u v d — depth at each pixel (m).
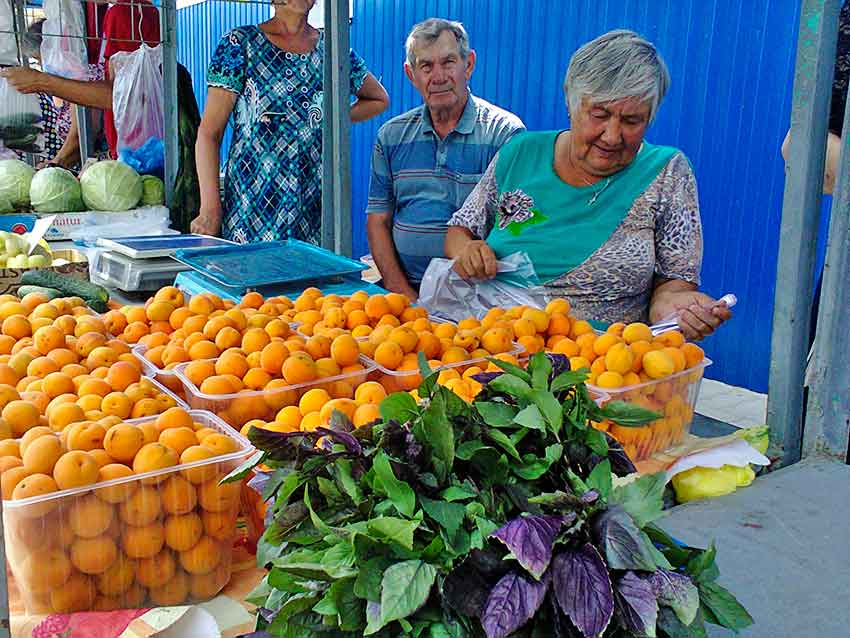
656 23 4.29
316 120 3.54
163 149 4.12
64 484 1.01
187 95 4.16
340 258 2.62
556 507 0.83
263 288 2.37
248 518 1.23
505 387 0.94
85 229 3.49
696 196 2.47
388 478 0.82
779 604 1.25
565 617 0.77
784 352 1.72
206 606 1.11
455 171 3.17
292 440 0.87
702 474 1.61
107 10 4.61
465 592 0.77
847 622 1.22
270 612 0.88
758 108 3.95
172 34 3.90
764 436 1.73
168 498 1.07
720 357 4.38
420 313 1.94
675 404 1.64
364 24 6.36
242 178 3.56
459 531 0.81
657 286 2.57
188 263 2.51
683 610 0.77
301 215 3.61
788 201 1.65
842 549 1.40
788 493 1.59
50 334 1.59
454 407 0.89
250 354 1.58
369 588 0.77
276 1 3.34
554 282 2.49
